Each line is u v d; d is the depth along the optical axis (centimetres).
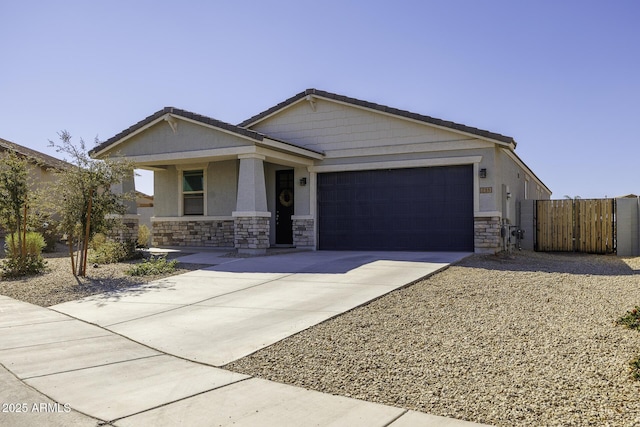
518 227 1908
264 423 423
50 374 554
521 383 485
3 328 762
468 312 763
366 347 615
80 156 1237
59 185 1249
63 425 426
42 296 1015
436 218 1593
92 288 1072
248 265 1303
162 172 1950
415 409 441
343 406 453
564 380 488
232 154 1520
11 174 1275
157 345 661
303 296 911
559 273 1155
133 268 1260
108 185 1298
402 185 1639
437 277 1070
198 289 1023
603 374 499
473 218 1541
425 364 549
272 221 1842
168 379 534
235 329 719
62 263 1489
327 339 651
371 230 1677
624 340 607
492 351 582
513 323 697
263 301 888
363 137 1675
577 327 671
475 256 1410
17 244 1359
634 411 415
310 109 1759
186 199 1920
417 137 1602
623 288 956
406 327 693
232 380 527
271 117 1819
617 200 1808
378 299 861
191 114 1548
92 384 522
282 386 506
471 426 404
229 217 1817
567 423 399
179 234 1903
